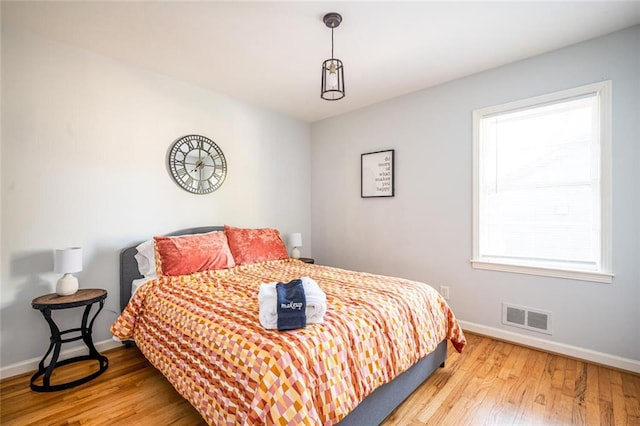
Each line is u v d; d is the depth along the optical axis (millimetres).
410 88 3113
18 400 1787
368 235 3637
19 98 2096
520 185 2609
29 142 2135
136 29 2102
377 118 3531
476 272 2795
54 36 2189
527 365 2199
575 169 2350
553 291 2395
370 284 2137
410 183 3246
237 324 1464
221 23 2031
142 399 1803
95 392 1873
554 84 2375
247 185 3521
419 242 3184
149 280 2314
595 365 2189
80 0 1793
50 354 2219
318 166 4203
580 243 2332
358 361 1406
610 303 2162
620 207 2121
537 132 2521
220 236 2826
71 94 2312
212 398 1341
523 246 2600
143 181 2693
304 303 1428
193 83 3018
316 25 2053
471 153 2811
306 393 1139
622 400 1777
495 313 2684
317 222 4223
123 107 2578
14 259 2078
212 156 3168
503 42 2262
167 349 1753
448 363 2234
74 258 2080
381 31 2119
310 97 3375
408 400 1790
